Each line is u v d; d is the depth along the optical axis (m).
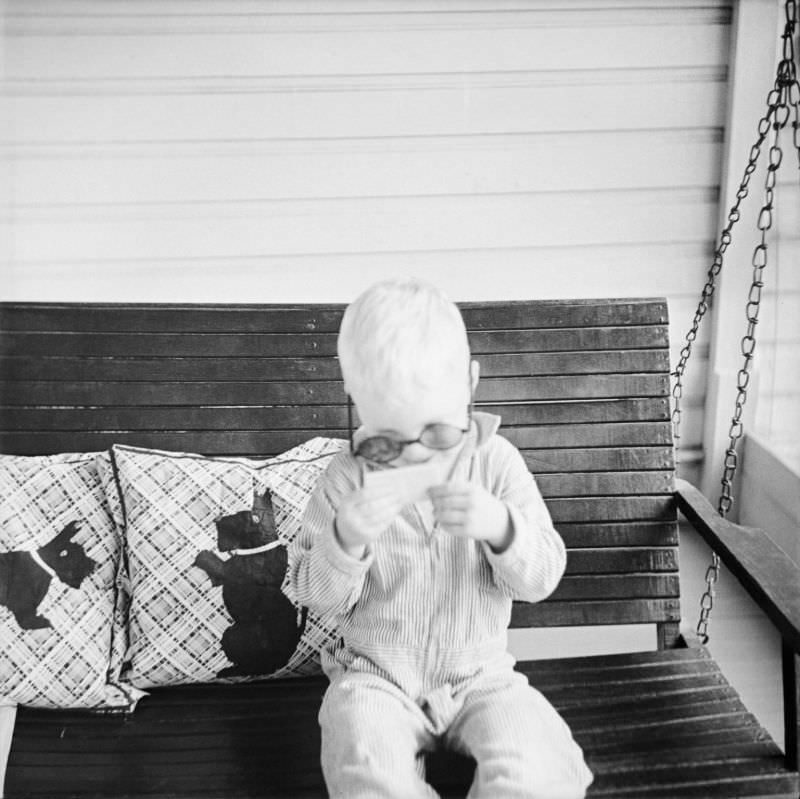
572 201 2.50
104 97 2.35
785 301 2.58
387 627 1.55
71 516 1.83
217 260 2.48
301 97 2.38
